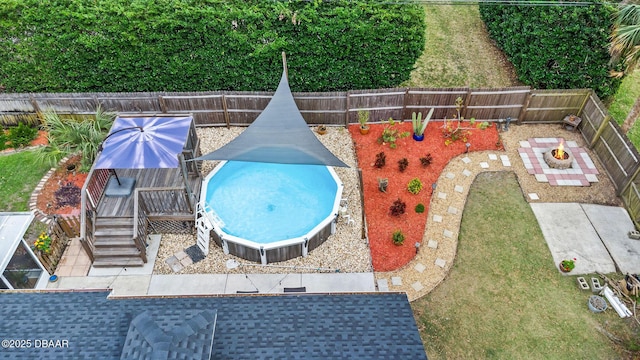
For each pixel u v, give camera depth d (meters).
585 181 21.05
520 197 20.33
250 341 10.79
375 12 21.33
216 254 17.83
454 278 17.11
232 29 21.39
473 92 22.83
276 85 23.50
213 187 20.20
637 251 18.08
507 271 17.38
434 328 15.52
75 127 20.45
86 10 20.86
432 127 23.89
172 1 21.19
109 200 17.81
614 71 21.86
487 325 15.63
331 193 20.22
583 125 23.28
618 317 15.89
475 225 19.11
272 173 21.20
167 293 16.44
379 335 11.07
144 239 17.36
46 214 18.95
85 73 22.81
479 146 22.86
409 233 18.69
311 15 20.91
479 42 29.12
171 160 16.41
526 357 14.75
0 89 24.16
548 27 21.98
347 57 22.47
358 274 17.17
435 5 32.00
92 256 16.98
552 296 16.53
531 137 23.44
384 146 22.84
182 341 9.65
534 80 24.09
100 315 11.36
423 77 26.52
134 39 21.30
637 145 22.67
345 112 23.41
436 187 20.67
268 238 17.94
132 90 23.84
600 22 20.91
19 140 22.25
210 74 22.97
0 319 11.21
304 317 11.54
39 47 21.62
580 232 18.81
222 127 24.08
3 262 14.39
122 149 16.61
